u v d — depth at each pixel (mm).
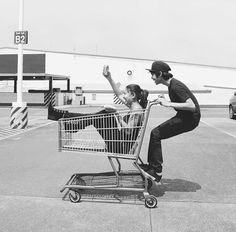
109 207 4949
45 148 9992
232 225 4332
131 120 5145
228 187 6000
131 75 44250
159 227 4258
